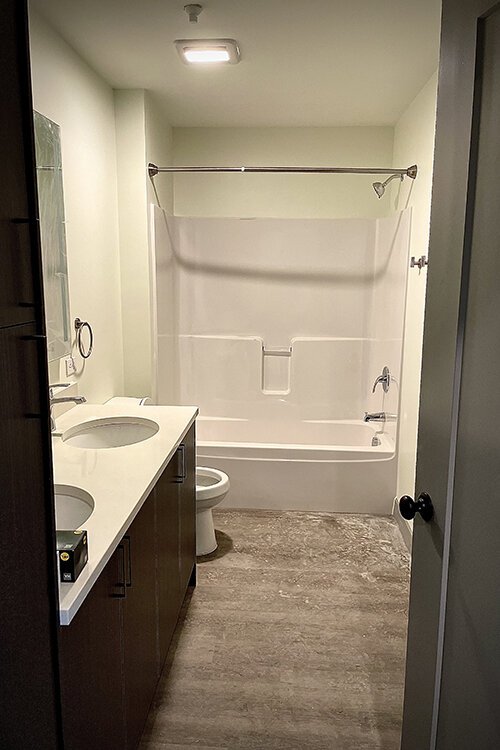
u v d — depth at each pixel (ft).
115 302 11.19
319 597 9.11
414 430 10.73
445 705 4.00
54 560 3.54
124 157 11.05
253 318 14.47
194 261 14.23
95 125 9.91
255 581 9.56
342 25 7.97
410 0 7.23
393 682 7.23
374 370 14.24
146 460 6.56
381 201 13.85
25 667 3.13
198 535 10.29
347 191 13.80
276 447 12.23
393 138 13.38
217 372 14.66
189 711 6.72
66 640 3.79
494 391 3.16
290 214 13.97
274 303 14.38
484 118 3.30
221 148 13.66
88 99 9.56
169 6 7.41
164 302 12.85
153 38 8.48
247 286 14.34
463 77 3.60
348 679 7.27
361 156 13.55
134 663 5.57
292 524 11.75
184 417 8.60
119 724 5.08
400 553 10.59
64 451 6.91
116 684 4.97
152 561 6.26
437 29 8.09
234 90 10.84
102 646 4.57
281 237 14.05
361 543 10.95
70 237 8.87
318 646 7.91
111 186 10.85
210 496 10.02
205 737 6.33
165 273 12.93
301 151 13.58
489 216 3.23
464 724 3.61
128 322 11.61
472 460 3.50
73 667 3.94
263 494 12.39
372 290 14.11
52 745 3.60
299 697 6.96
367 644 7.96
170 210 13.58
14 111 2.95
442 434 4.01
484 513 3.30
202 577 9.66
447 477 3.90
